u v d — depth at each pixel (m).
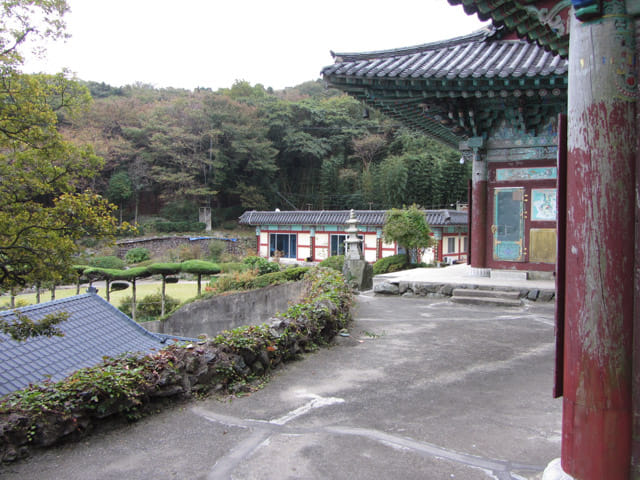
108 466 3.36
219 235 47.44
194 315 16.83
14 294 6.46
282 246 39.22
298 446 3.66
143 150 49.34
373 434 3.87
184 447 3.65
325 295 8.07
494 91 8.66
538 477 3.18
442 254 31.48
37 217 6.26
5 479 3.19
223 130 51.41
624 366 2.43
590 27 2.48
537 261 10.70
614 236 2.41
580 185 2.50
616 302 2.42
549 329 7.82
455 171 46.34
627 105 2.42
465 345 6.82
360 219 34.56
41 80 6.16
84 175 6.66
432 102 9.70
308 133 59.66
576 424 2.52
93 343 11.02
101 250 37.88
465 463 3.38
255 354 5.30
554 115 10.03
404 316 9.00
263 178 56.75
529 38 3.84
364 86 9.02
